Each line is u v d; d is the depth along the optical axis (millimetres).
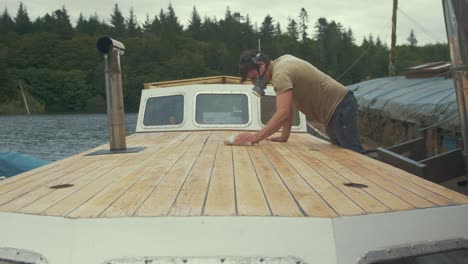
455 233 2352
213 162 3639
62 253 2111
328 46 81312
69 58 55562
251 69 4723
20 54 56750
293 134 6180
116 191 2697
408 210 2305
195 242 2096
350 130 4965
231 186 2787
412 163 4262
